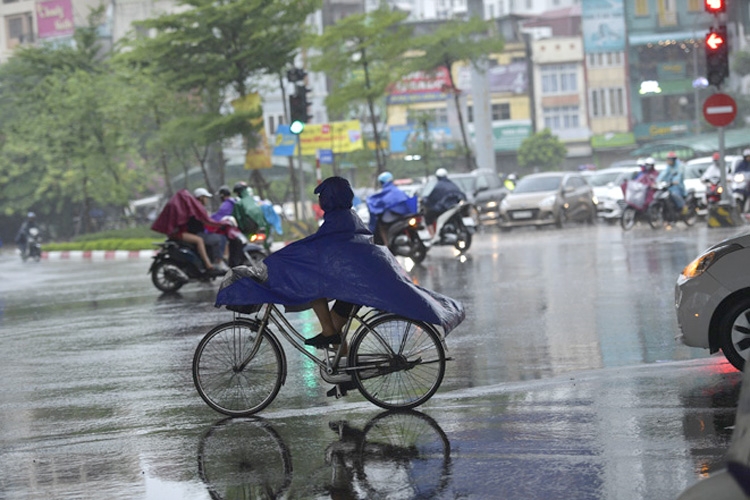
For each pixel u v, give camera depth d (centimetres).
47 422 1109
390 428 979
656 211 3869
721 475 427
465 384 1189
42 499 809
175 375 1360
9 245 10025
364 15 5922
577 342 1455
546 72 13312
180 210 2572
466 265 2834
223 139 5234
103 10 7612
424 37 6850
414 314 1021
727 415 959
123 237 6291
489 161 8256
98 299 2594
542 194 4569
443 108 12550
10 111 9438
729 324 1096
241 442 960
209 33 5097
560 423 959
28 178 9238
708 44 3281
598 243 3328
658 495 736
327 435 967
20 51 7369
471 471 817
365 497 766
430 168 9981
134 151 6581
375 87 5944
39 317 2238
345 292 1019
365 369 1050
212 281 2906
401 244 2897
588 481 775
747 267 1086
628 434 905
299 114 3912
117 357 1550
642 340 1442
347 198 1037
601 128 13288
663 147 9944
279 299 1026
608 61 13250
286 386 1230
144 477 857
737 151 10862
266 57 5100
